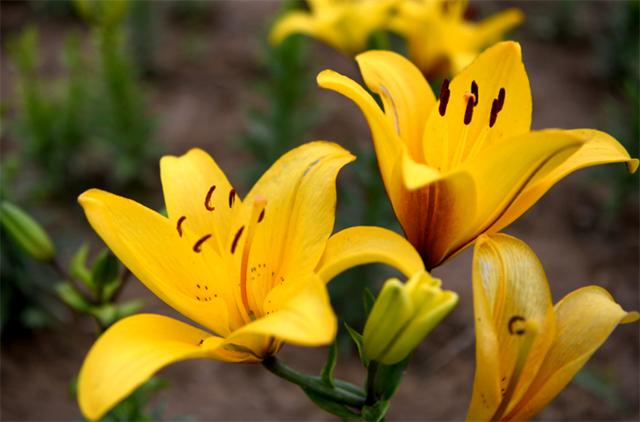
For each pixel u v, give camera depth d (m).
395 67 0.91
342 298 1.72
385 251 0.85
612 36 2.73
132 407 1.14
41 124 2.00
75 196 2.11
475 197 0.86
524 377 0.88
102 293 1.09
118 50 2.02
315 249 0.88
